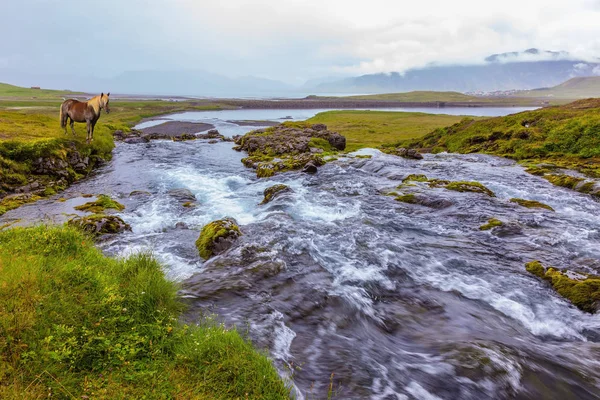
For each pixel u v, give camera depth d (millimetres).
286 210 17328
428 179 24469
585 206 19094
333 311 8242
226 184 25078
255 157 34812
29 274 6066
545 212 17609
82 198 19562
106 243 11984
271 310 7777
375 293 9523
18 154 22125
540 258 12406
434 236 14477
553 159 32250
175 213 16875
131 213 16609
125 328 5547
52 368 4355
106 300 5887
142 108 141625
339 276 10203
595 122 34094
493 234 14750
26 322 4875
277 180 25766
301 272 10164
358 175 27266
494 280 10719
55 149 24500
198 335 5617
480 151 41406
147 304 6273
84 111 29312
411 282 10375
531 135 38219
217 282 8891
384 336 7602
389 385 5672
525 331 8305
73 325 5234
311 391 5305
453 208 18047
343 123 100938
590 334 8359
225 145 48938
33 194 19797
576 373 6551
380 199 20312
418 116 123688
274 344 6422
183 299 7625
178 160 34875
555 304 9492
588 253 12773
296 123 57406
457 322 8375
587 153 31266
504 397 5762
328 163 31688
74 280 6387
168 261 10758
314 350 6574
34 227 9336
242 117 127438
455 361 6473
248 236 12836
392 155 37000
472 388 5828
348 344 6941
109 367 4652
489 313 8938
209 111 158750
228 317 7180
